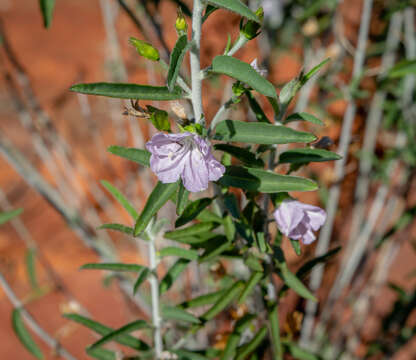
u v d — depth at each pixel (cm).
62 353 36
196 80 20
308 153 22
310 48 43
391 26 44
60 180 49
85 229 45
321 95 49
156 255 24
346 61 48
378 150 52
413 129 43
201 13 20
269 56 46
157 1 33
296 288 25
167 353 26
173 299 47
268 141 21
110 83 19
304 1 44
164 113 20
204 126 21
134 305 52
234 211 23
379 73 41
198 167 20
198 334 42
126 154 21
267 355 28
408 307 44
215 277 30
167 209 43
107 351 27
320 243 43
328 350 48
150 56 20
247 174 22
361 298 48
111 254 44
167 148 20
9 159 38
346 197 53
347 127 39
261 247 23
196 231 24
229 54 21
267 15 49
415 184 49
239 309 28
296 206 22
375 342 46
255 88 19
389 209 45
